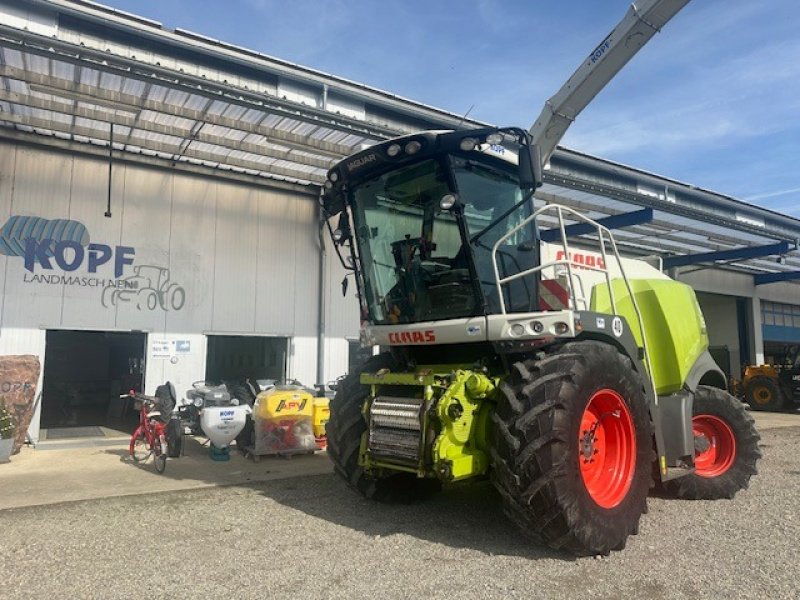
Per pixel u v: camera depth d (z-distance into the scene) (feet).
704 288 67.41
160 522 15.65
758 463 24.88
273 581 11.40
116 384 44.73
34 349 30.83
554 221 42.98
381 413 15.10
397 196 16.65
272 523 15.51
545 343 14.07
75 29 28.17
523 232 16.35
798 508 17.30
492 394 14.05
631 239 50.57
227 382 34.40
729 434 19.40
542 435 12.49
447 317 15.84
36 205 31.35
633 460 14.48
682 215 42.42
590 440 14.11
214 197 36.86
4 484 20.70
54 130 29.99
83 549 13.41
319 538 14.17
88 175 32.91
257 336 38.01
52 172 31.94
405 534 14.51
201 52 30.71
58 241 31.78
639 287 18.93
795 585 11.14
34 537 14.35
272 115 27.91
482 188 15.80
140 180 34.47
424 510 16.88
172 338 34.86
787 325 78.95
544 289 16.49
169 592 10.92
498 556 12.84
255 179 37.99
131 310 33.68
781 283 77.92
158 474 22.47
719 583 11.27
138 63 23.52
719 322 75.36
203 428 25.11
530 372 13.55
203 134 30.66
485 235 15.55
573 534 12.40
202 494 19.01
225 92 25.79
